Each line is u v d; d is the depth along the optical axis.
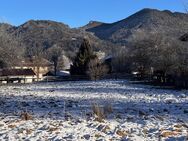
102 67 84.81
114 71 98.88
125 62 95.88
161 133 12.89
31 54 145.62
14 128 14.75
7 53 63.09
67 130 14.17
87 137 12.65
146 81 68.88
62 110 21.50
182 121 16.25
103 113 18.59
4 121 16.80
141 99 30.22
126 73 92.88
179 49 56.66
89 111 20.58
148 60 74.12
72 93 39.94
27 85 66.50
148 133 13.24
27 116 17.69
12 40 66.00
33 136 13.02
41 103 26.86
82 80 85.69
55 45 192.12
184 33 62.00
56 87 56.06
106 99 30.45
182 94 35.25
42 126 15.20
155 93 38.19
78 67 95.25
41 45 190.75
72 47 199.12
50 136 12.99
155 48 71.81
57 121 16.67
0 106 24.83
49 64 132.88
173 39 66.50
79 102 27.47
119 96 34.16
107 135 13.02
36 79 94.25
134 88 48.59
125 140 11.98
